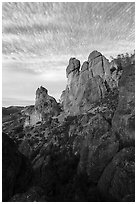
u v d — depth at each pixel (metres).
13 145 27.52
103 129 43.97
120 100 41.59
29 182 26.02
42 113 93.12
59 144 57.09
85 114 64.50
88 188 36.38
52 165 47.88
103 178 33.81
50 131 74.56
